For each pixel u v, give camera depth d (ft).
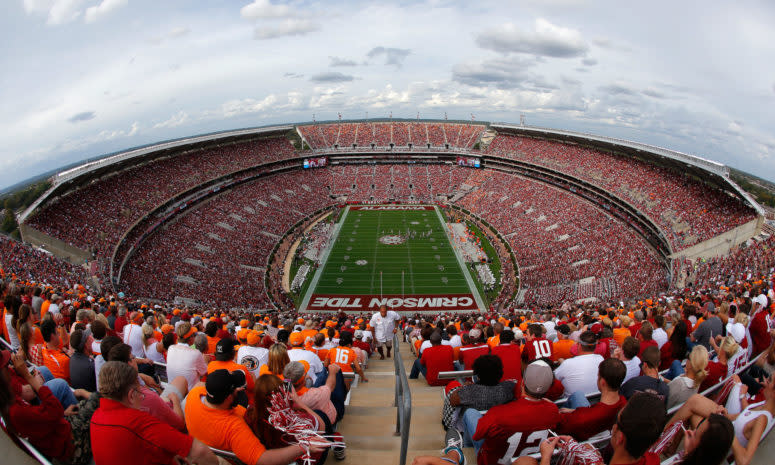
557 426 15.94
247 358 28.17
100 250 135.74
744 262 108.78
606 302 112.57
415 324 79.05
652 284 135.23
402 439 16.07
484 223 232.53
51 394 15.53
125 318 45.03
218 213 209.26
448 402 19.24
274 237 207.62
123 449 12.74
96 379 23.02
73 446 16.15
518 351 25.71
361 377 35.76
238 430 14.51
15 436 13.44
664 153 183.01
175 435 13.14
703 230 148.56
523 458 13.64
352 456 19.69
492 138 324.39
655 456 12.57
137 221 160.86
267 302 148.97
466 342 36.96
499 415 14.94
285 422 14.92
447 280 170.60
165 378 32.17
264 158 279.90
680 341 28.99
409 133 346.95
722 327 32.45
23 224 121.90
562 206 220.43
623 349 23.95
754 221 132.98
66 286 94.32
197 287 144.77
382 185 299.79
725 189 157.17
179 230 180.96
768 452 14.89
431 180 303.48
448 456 15.38
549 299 145.07
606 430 16.19
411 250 202.08
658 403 11.57
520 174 280.92
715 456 12.16
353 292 161.38
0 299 41.50
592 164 231.71
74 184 154.40
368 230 230.89
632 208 183.62
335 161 327.06
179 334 30.22
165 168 207.62
